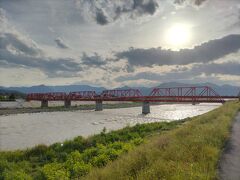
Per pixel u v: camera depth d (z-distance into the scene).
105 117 87.69
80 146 27.88
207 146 14.38
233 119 31.23
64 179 15.97
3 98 181.62
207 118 31.16
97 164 18.77
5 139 42.97
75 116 92.44
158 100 110.19
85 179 12.95
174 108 150.62
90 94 151.12
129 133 34.12
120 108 151.12
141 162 12.85
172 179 9.70
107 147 25.03
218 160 12.99
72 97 152.25
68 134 48.31
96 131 51.81
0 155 24.61
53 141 40.88
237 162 12.66
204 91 118.50
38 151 25.97
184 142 15.83
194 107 164.50
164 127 40.81
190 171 10.20
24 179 17.23
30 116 92.56
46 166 18.97
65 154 24.19
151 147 16.05
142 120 76.25
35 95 181.12
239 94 109.88
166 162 11.85
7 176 17.50
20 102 171.88
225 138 18.61
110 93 143.62
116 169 12.25
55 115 96.88
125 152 20.47
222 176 10.60
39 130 54.59
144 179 10.34
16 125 64.38
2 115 96.00
